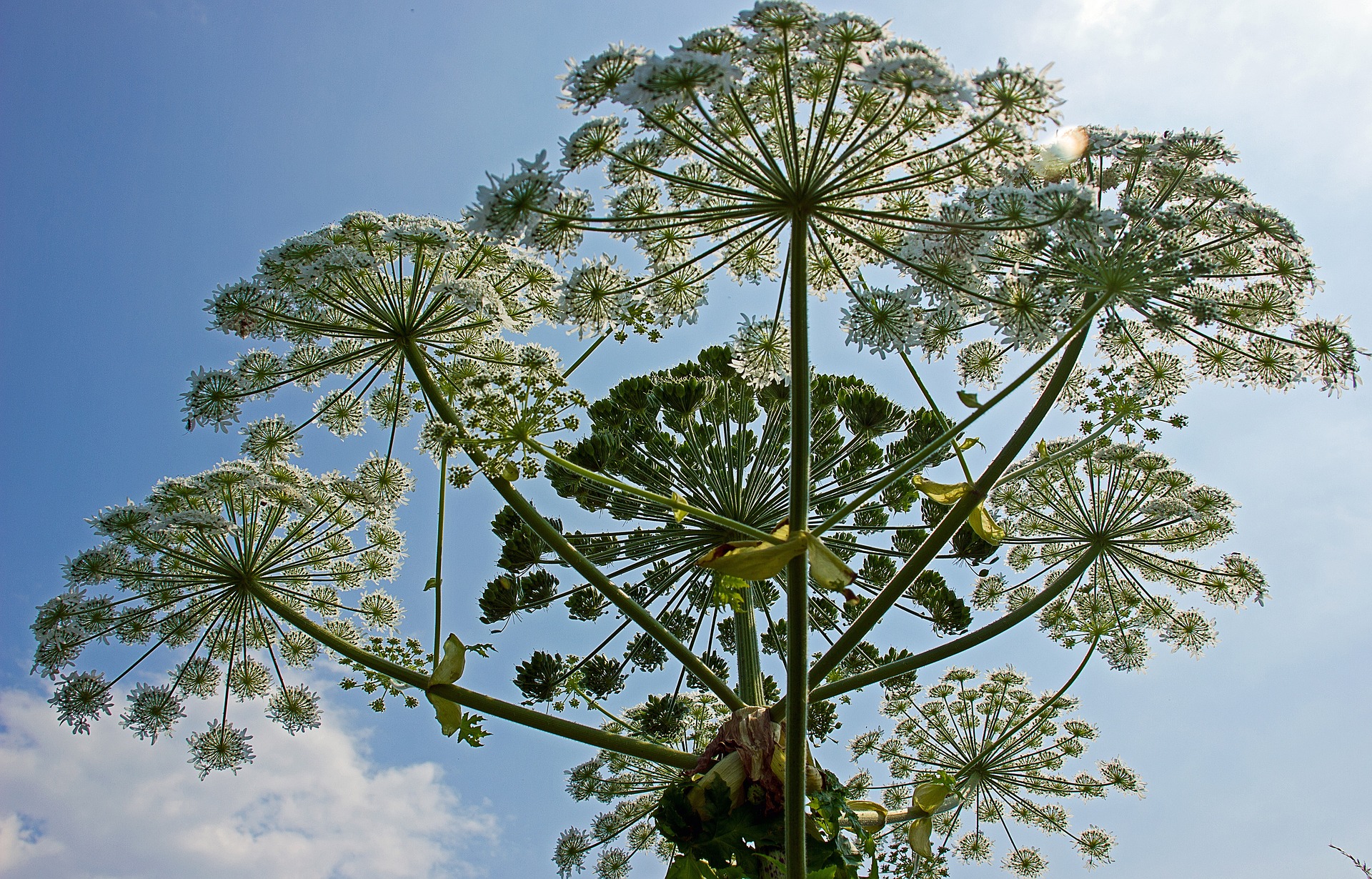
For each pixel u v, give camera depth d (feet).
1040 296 2.75
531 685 3.65
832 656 2.64
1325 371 3.15
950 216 2.62
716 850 2.52
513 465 2.67
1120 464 3.77
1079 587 4.11
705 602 3.92
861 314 2.73
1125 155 3.01
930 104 2.47
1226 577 3.95
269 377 3.23
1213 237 3.01
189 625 3.45
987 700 4.70
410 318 3.00
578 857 4.63
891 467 3.99
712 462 3.96
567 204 2.57
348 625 3.76
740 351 3.29
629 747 2.69
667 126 2.51
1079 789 4.65
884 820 3.02
